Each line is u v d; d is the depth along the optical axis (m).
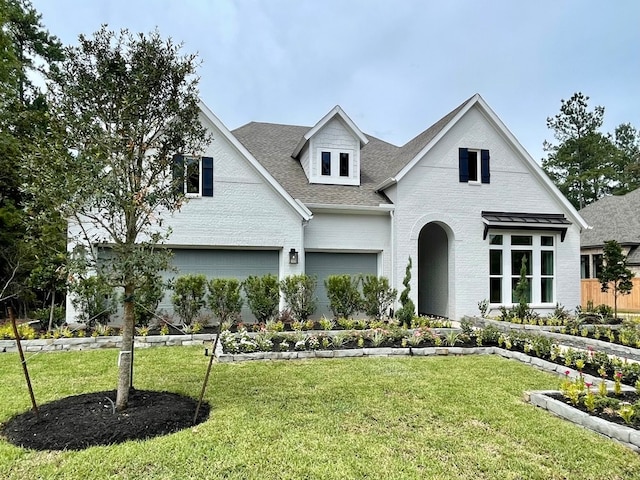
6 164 10.55
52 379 7.13
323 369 8.06
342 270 15.68
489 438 4.98
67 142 5.24
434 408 5.94
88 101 5.41
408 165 15.49
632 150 46.84
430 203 15.87
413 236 15.64
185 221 13.22
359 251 15.70
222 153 13.62
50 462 4.18
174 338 10.45
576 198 43.50
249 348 9.21
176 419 5.25
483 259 16.19
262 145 18.91
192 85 5.98
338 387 6.86
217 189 13.54
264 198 13.89
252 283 13.01
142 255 5.25
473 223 16.20
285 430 5.06
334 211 15.31
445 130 15.88
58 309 11.42
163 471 4.06
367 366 8.37
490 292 16.28
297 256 14.04
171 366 8.13
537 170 16.72
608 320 14.46
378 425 5.30
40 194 4.91
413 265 15.59
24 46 21.31
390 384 7.09
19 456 4.30
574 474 4.22
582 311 16.06
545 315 15.99
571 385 6.12
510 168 16.67
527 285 16.14
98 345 9.98
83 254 5.22
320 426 5.21
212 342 10.63
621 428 4.99
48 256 5.62
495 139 16.61
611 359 8.06
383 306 14.15
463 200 16.17
